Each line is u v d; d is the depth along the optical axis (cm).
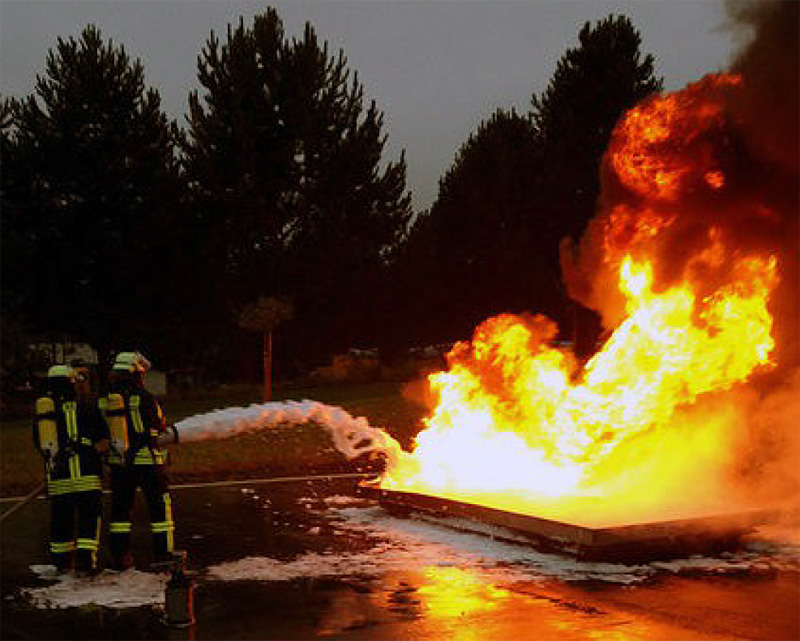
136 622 560
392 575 671
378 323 3097
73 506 692
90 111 2597
